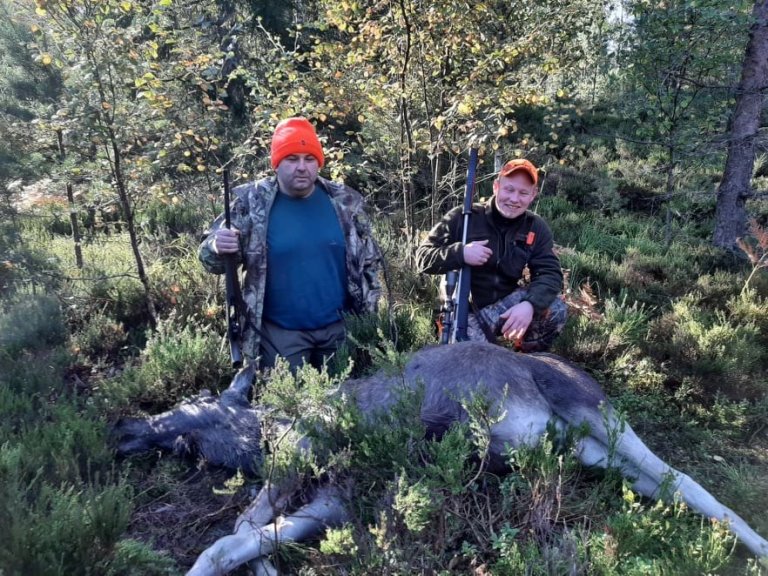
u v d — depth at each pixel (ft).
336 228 14.46
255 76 21.90
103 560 8.19
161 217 27.09
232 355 13.76
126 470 11.14
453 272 14.07
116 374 15.10
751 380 15.07
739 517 9.70
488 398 10.41
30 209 19.36
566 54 27.58
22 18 17.33
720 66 26.58
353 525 8.80
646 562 8.53
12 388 13.21
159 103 17.22
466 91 21.35
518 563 8.29
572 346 15.79
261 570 8.86
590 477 10.76
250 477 11.34
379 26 20.58
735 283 21.26
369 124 23.68
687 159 27.94
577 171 37.73
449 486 8.83
